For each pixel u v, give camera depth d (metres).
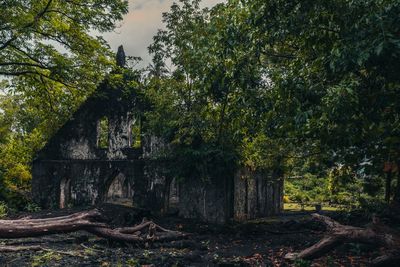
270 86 9.76
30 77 20.39
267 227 13.88
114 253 9.52
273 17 7.59
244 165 15.31
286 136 10.85
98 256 9.10
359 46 6.36
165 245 10.62
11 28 16.94
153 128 15.09
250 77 9.30
